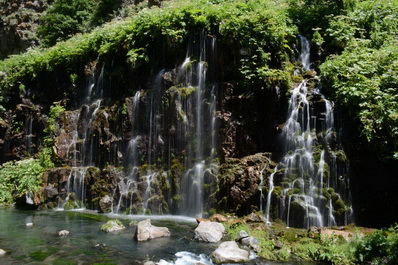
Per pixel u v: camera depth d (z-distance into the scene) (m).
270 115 10.78
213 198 10.63
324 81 10.52
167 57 13.06
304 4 14.39
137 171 12.29
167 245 7.66
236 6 13.03
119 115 13.27
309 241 7.43
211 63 12.11
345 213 8.85
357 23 12.30
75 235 8.58
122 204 11.79
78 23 23.72
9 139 17.09
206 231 8.12
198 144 11.59
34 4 28.44
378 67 10.02
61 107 15.73
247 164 10.24
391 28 11.93
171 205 11.52
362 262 6.43
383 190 9.38
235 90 11.38
